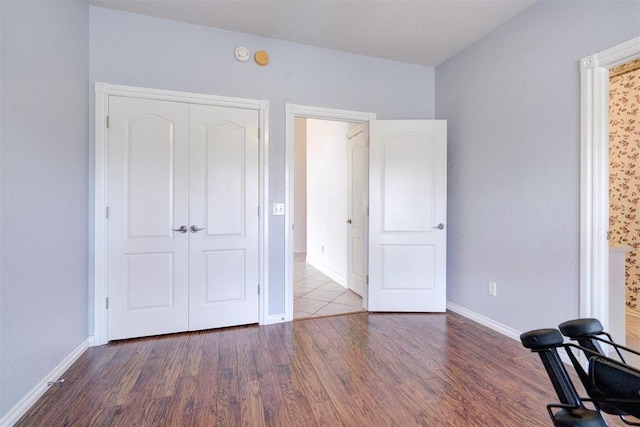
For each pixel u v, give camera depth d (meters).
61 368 1.95
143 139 2.46
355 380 1.89
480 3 2.32
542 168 2.28
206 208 2.64
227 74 2.69
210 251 2.66
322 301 3.52
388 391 1.78
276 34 2.76
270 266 2.85
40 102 1.75
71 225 2.08
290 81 2.88
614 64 1.88
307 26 2.64
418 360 2.14
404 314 3.09
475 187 2.88
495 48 2.66
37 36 1.72
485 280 2.77
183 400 1.69
